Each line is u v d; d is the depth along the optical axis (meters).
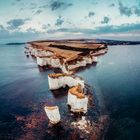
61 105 28.64
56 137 20.11
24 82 43.78
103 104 28.47
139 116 24.42
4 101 31.73
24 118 25.11
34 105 29.39
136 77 45.53
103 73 51.03
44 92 35.31
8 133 21.64
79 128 21.53
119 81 42.03
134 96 32.09
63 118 24.02
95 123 22.62
